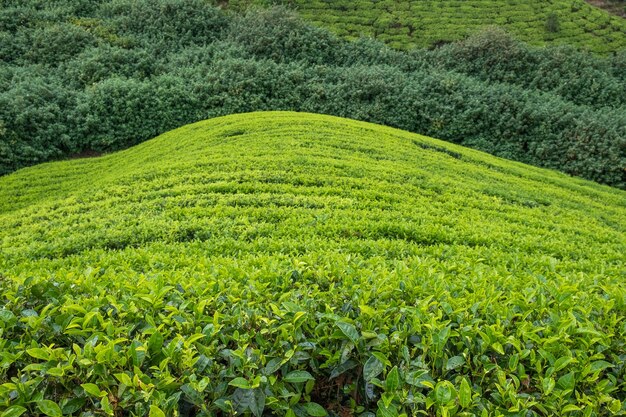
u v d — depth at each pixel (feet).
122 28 92.68
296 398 9.73
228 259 20.48
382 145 52.75
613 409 9.75
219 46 89.76
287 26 91.86
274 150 46.88
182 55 86.12
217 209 31.73
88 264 22.66
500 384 10.10
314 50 88.53
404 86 76.64
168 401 8.93
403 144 55.93
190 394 9.18
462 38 100.17
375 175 41.60
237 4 109.91
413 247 25.29
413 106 72.74
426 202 36.65
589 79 79.66
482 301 13.04
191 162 43.75
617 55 88.99
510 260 23.89
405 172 43.32
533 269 21.36
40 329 11.35
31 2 93.30
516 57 84.89
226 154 46.16
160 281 13.76
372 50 90.94
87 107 65.36
